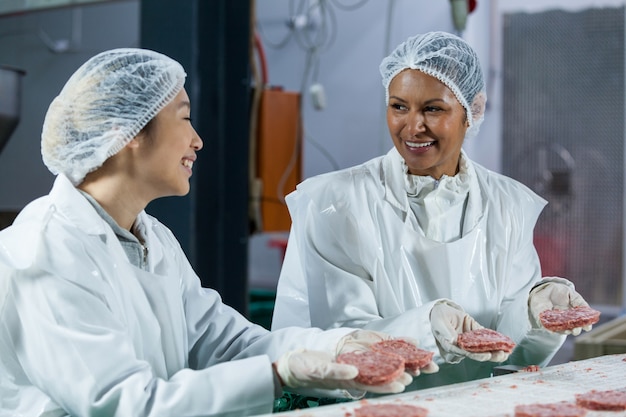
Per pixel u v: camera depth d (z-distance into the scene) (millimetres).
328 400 1848
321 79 5781
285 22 5863
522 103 5805
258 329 1931
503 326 2078
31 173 6785
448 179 2070
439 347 1781
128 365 1516
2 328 1579
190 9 3633
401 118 1940
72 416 1562
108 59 1656
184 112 1699
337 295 2014
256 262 6172
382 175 2143
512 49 5805
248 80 3922
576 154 5680
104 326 1531
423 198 2098
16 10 4250
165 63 1674
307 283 2113
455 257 2051
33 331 1532
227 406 1492
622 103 5531
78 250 1567
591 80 5609
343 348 1673
